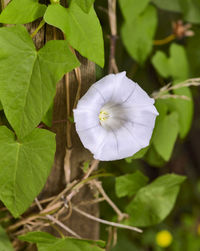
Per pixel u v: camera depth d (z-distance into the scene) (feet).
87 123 1.46
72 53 1.44
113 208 1.83
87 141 1.47
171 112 1.88
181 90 1.94
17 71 1.44
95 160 1.69
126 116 1.51
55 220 1.71
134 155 1.67
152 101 1.51
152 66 2.07
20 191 1.53
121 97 1.49
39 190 1.52
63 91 1.58
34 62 1.46
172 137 1.88
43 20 1.49
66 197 1.68
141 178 1.86
